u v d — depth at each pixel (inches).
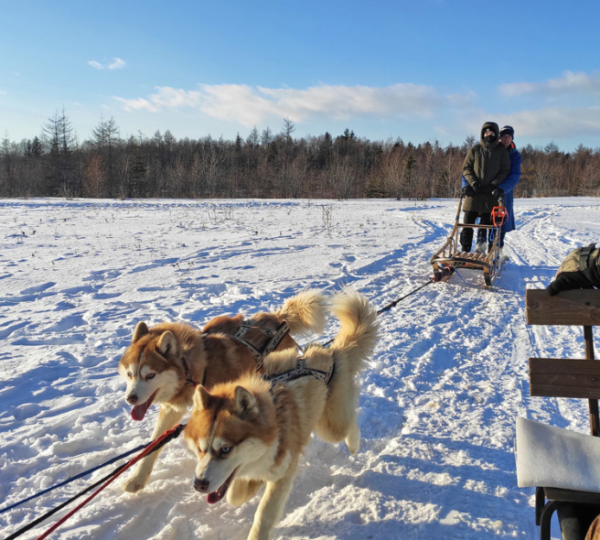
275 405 117.0
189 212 1047.6
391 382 201.6
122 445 155.3
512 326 277.7
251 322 174.4
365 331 154.2
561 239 617.6
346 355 148.4
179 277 385.7
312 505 127.2
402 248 542.9
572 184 2340.1
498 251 390.9
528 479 91.3
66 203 1264.8
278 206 1310.3
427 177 2244.1
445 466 142.3
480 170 376.8
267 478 115.0
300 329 182.1
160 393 142.9
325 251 518.9
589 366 105.3
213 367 154.3
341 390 140.9
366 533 115.8
